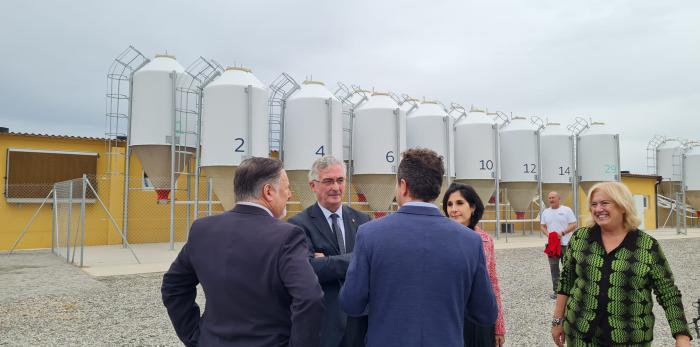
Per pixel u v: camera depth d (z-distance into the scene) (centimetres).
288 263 229
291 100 1647
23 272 1034
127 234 1644
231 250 237
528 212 2427
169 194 1539
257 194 253
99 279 949
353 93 2008
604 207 312
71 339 567
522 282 963
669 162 3102
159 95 1512
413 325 235
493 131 1973
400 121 1789
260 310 231
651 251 302
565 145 2220
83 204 1086
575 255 326
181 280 262
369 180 1750
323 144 1616
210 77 1533
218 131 1445
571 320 319
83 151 1619
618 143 2230
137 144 1501
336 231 350
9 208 1505
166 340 564
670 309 301
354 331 308
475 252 254
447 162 1888
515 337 577
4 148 1509
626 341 296
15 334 586
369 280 251
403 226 251
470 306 262
